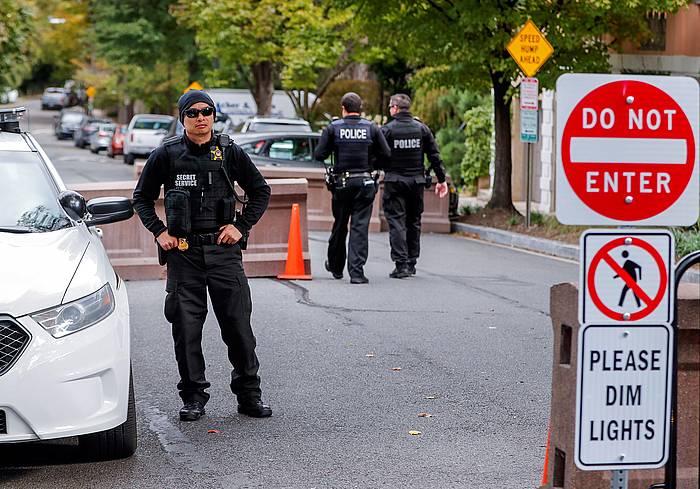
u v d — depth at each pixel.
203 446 16.88
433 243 48.03
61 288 14.86
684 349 12.59
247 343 18.36
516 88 53.22
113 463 15.99
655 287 11.27
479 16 48.50
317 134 55.16
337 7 53.78
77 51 190.75
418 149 34.50
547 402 19.77
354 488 14.91
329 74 100.44
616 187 11.51
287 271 34.00
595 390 11.25
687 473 12.76
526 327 27.06
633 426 11.30
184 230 17.73
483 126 73.25
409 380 21.36
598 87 11.45
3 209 17.05
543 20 48.88
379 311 28.86
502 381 21.39
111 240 33.31
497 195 54.81
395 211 34.78
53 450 16.62
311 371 22.06
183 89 136.62
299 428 17.94
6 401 14.20
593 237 11.23
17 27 75.06
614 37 54.12
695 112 11.56
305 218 34.47
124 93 148.25
